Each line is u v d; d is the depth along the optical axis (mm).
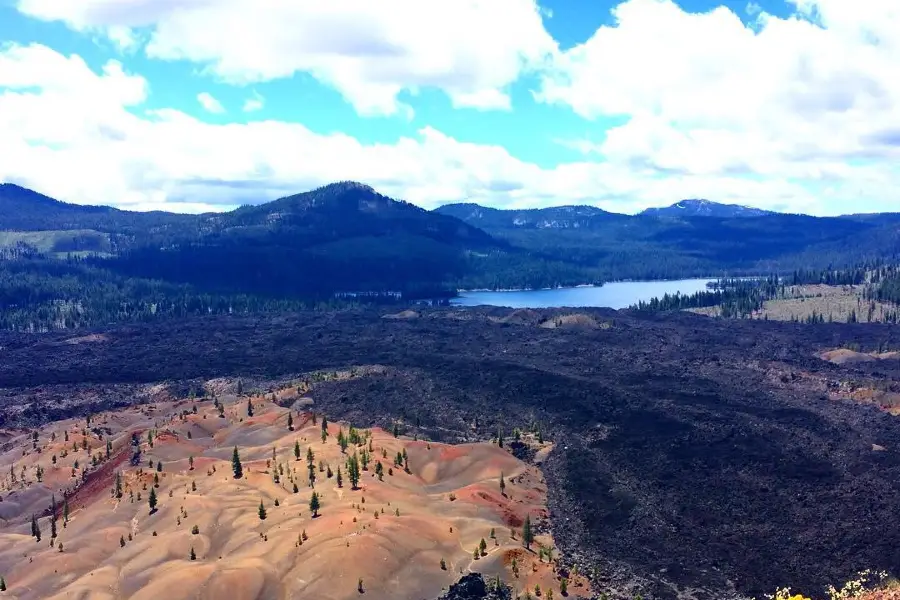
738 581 164250
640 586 161875
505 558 165500
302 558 164000
